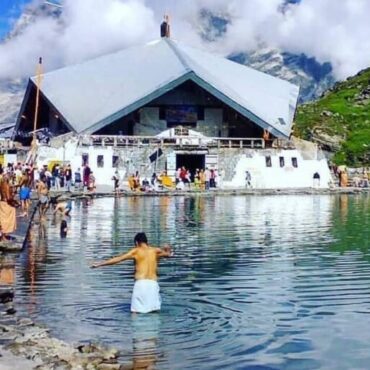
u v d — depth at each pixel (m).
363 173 76.44
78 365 11.57
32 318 15.00
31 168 54.62
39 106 84.62
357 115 99.31
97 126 71.69
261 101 80.38
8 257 23.12
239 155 70.12
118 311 15.64
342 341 13.65
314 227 33.09
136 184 62.59
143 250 15.80
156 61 83.19
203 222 35.38
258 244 26.77
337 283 18.95
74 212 41.09
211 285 18.59
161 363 12.27
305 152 71.69
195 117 76.38
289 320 15.09
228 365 12.27
